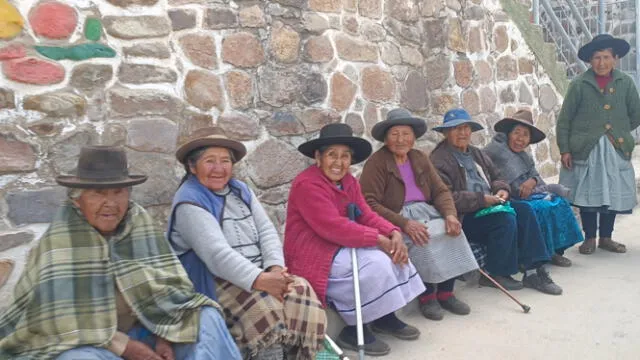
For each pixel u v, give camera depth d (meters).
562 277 4.42
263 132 3.86
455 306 3.74
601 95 4.84
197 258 2.73
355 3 4.43
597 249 5.20
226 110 3.66
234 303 2.68
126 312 2.35
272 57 3.90
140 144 3.25
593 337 3.29
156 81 3.32
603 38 4.74
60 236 2.25
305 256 3.27
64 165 2.96
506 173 4.54
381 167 3.76
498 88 5.50
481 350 3.17
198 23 3.51
